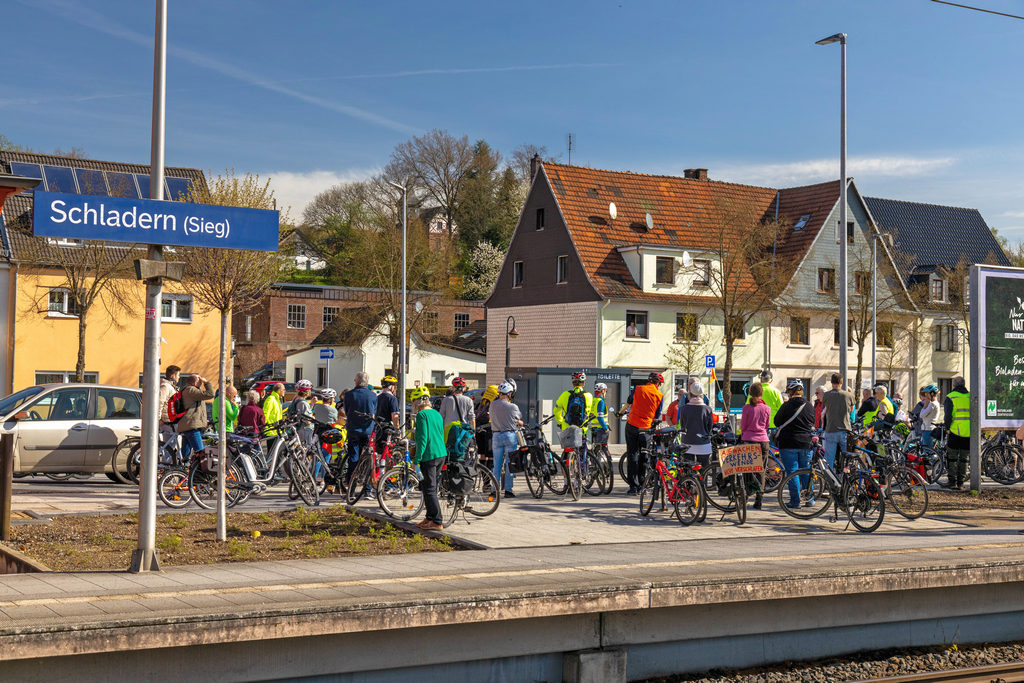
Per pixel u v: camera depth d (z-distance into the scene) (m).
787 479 15.44
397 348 56.75
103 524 13.09
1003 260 65.88
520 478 21.38
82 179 42.72
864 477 14.16
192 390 15.77
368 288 61.75
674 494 14.67
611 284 48.53
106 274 39.69
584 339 48.66
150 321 9.55
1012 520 15.31
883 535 13.41
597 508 16.28
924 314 58.84
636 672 9.41
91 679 7.26
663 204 53.19
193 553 11.16
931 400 24.95
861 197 55.00
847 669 9.96
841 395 16.69
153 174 9.55
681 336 49.94
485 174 87.44
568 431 17.81
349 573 9.61
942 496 19.02
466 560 10.61
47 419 18.50
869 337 55.66
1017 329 20.22
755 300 49.84
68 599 8.10
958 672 9.66
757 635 10.02
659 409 18.88
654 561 10.52
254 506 15.50
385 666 8.25
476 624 8.60
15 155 43.06
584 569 9.95
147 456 9.64
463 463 14.36
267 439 16.02
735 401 51.16
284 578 9.27
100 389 19.06
